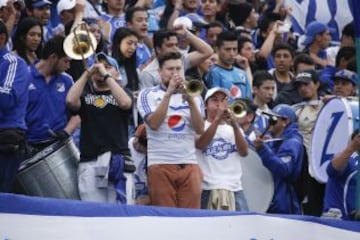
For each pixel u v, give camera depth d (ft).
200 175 94.79
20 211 78.02
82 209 80.33
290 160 101.30
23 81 87.10
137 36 109.40
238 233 86.43
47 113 92.79
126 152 92.63
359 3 92.94
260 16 139.44
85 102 92.17
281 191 101.35
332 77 122.93
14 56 87.40
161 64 94.94
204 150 96.94
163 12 127.85
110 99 92.43
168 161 93.45
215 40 121.29
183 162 93.66
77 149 93.91
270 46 126.82
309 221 89.86
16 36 101.30
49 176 90.22
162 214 83.46
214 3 128.88
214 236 85.46
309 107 112.27
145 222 82.64
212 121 97.40
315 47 134.62
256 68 124.88
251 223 87.04
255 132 103.76
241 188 97.86
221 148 97.40
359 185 93.97
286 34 132.46
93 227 80.53
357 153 98.43
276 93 119.65
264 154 100.32
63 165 91.04
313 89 112.98
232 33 115.24
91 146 91.97
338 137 104.01
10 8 102.53
